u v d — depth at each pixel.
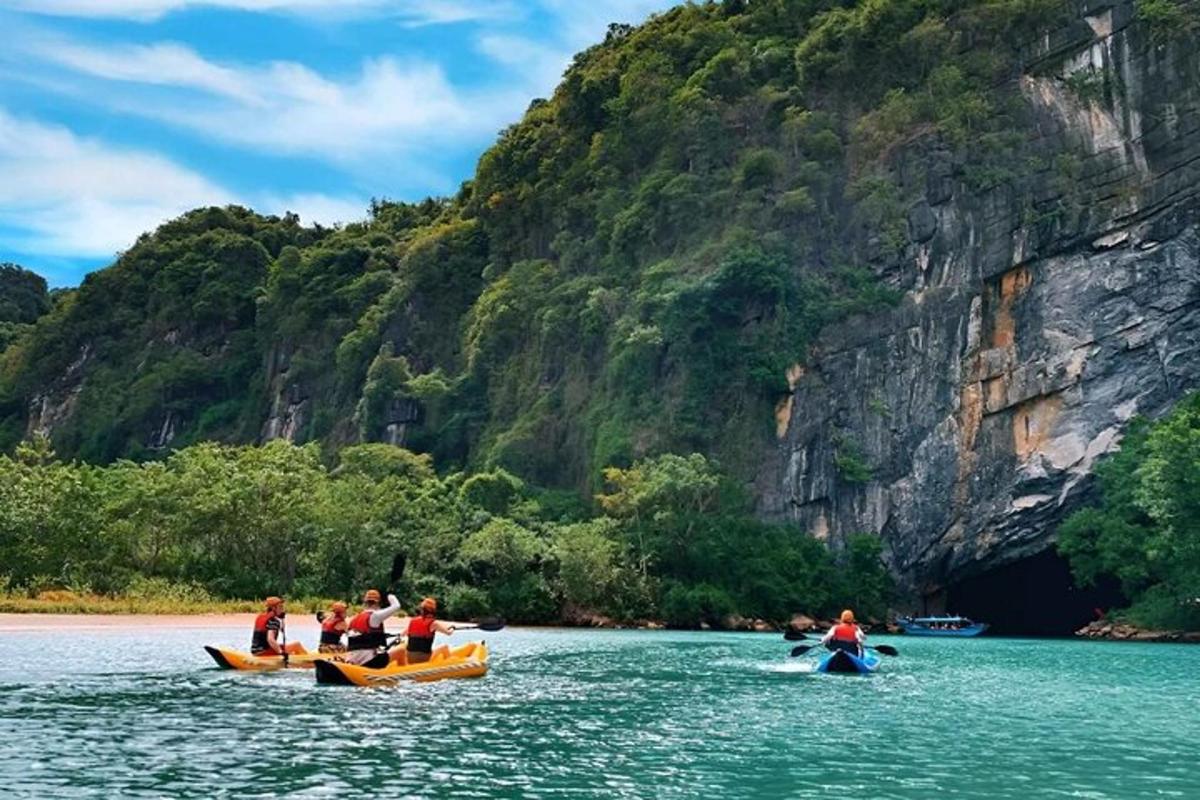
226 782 14.50
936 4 92.69
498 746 17.78
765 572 75.75
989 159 85.75
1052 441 79.38
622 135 100.69
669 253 92.62
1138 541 70.38
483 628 33.06
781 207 87.75
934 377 82.81
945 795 14.73
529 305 99.69
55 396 136.88
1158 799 14.64
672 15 109.19
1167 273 79.88
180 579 63.00
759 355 84.50
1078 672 37.00
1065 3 88.12
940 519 80.94
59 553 58.75
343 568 70.00
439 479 93.62
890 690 28.61
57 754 16.28
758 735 19.58
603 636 58.72
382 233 130.62
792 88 94.50
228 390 128.25
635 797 14.20
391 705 22.70
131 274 141.62
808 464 82.38
